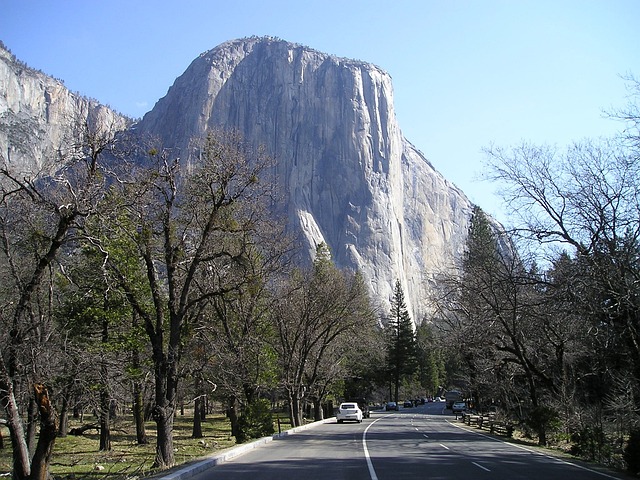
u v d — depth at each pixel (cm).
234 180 2262
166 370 2095
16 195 1574
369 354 6347
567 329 2861
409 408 9719
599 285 2098
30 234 1634
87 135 1633
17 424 1396
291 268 4006
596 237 2206
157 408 2023
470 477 1488
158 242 2228
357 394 8288
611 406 2600
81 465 2294
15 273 1666
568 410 2989
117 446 3177
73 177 1655
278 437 3083
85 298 2544
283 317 4125
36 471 1331
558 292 2292
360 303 4694
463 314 3853
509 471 1623
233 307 3075
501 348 3209
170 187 2116
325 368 5131
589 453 2116
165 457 1973
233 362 2855
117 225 1870
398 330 9106
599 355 2664
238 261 2269
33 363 1554
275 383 4050
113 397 2175
